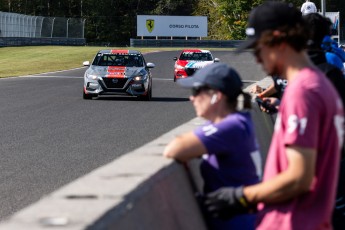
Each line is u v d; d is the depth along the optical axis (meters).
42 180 17.73
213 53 129.25
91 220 4.36
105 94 43.94
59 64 96.19
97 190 5.14
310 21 9.62
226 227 6.75
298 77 5.22
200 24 178.75
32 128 28.58
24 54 120.12
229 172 6.59
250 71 87.75
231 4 191.25
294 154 5.06
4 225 4.28
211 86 6.70
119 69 44.34
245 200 5.54
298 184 5.08
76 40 167.38
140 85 43.72
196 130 6.53
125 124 30.28
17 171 18.95
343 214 9.91
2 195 15.98
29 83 60.25
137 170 5.90
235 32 191.75
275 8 5.35
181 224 5.98
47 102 41.41
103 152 22.36
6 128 28.55
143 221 5.11
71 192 5.09
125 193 5.06
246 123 6.59
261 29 5.36
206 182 6.73
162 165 6.12
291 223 5.28
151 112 36.03
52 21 163.38
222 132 6.45
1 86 56.16
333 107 5.20
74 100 43.19
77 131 27.64
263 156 13.16
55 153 22.05
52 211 4.57
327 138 5.21
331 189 5.30
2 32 142.38
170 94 50.81
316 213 5.27
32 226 4.21
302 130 5.05
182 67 66.38
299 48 5.36
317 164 5.23
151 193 5.45
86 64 46.00
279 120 5.31
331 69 9.25
